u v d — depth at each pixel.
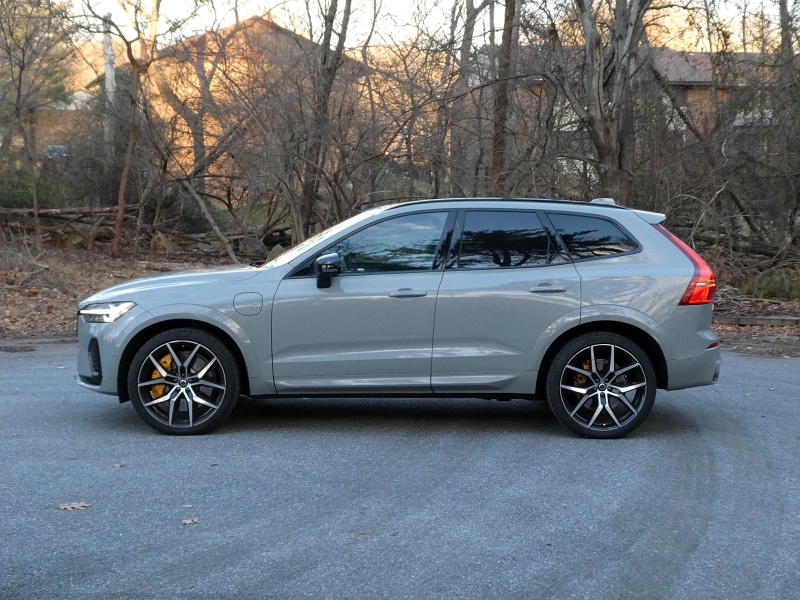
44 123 26.77
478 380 6.50
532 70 18.27
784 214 18.06
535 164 17.86
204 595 3.77
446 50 17.77
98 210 26.06
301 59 19.12
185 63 21.83
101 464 5.81
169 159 24.02
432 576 3.99
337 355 6.49
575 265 6.56
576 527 4.66
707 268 6.64
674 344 6.49
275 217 27.52
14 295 15.88
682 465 5.88
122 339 6.48
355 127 19.36
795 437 6.70
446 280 6.50
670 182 17.88
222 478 5.51
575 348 6.46
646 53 19.45
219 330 6.57
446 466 5.82
